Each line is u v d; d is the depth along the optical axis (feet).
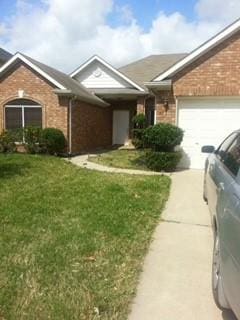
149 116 66.08
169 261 14.05
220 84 35.55
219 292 10.34
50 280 11.96
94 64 68.18
